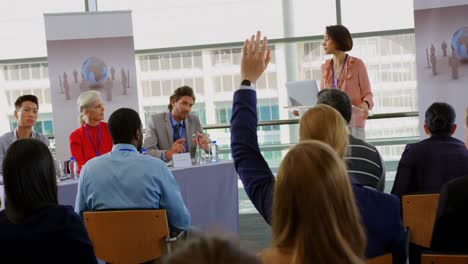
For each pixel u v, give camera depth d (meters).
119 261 2.37
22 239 1.61
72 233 1.65
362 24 6.21
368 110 4.61
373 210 1.50
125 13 5.66
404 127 6.27
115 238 2.35
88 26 5.63
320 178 0.95
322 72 4.88
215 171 3.92
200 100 6.59
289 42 6.34
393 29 6.16
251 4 6.33
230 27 6.39
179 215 2.54
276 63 6.41
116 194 2.44
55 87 5.64
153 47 6.49
